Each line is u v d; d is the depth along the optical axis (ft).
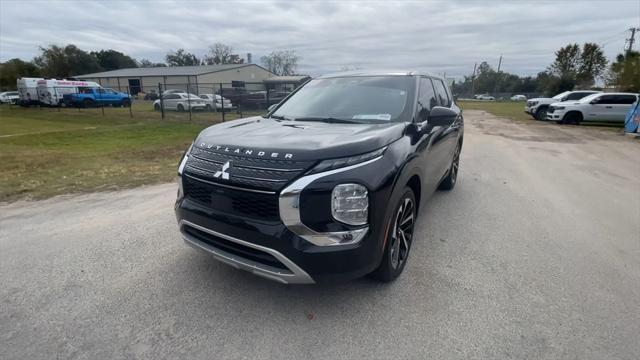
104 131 50.29
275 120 11.78
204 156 8.80
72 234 13.15
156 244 12.30
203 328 8.11
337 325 8.22
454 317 8.53
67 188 19.63
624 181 22.16
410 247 11.01
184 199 9.29
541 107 71.00
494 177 22.59
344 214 7.65
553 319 8.48
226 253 8.55
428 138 11.48
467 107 140.26
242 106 83.20
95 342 7.68
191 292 9.46
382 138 8.70
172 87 157.28
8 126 57.93
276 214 7.62
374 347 7.56
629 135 46.60
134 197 17.88
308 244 7.57
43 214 15.31
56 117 73.00
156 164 26.89
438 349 7.52
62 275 10.30
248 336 7.86
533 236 13.26
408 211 10.26
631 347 7.60
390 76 13.07
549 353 7.41
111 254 11.57
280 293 9.40
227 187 8.05
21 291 9.51
